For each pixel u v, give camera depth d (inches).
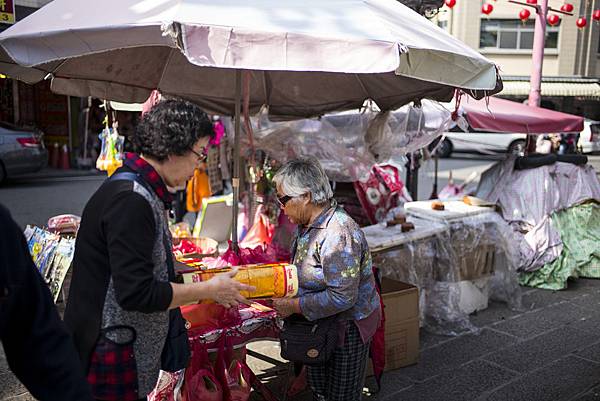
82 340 70.0
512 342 163.3
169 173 73.4
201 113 73.3
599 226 235.8
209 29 79.5
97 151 566.3
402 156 230.7
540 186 221.8
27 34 82.1
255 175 200.1
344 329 94.1
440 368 146.1
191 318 100.6
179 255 144.3
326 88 173.8
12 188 439.5
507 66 803.4
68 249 154.5
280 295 87.7
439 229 171.6
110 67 141.6
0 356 147.1
